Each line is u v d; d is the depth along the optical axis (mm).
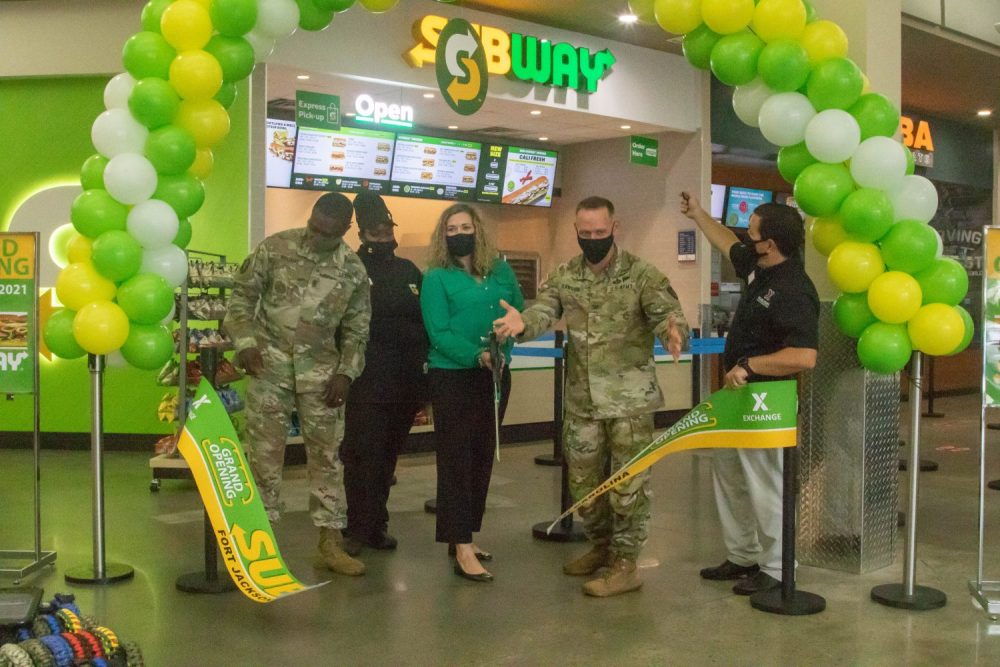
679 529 5414
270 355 4352
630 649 3555
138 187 4000
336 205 4273
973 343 13547
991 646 3611
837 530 4605
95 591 4246
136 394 8141
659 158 10445
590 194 11039
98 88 8125
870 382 4539
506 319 3969
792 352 3883
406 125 9523
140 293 4031
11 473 7125
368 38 7855
